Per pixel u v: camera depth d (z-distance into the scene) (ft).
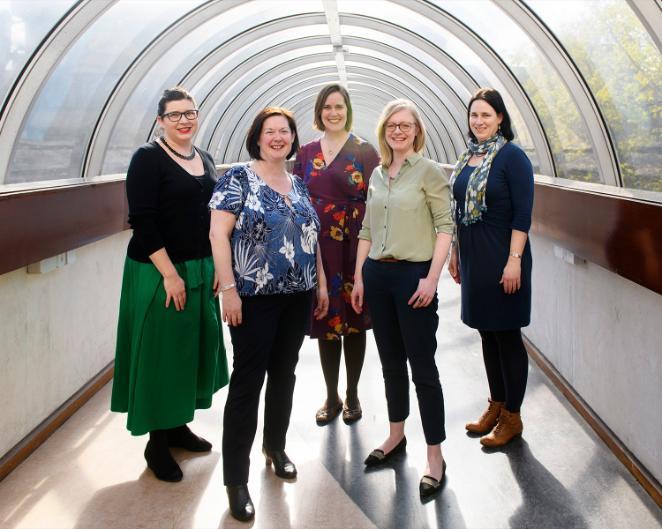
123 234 17.51
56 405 13.00
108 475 10.73
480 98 10.90
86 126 16.66
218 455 11.45
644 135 11.85
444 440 10.73
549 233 14.44
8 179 13.56
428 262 10.16
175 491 10.18
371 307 10.59
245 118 42.60
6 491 10.19
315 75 41.65
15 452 11.02
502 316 11.02
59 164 15.71
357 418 12.89
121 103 17.21
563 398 13.82
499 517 9.36
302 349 17.66
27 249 10.96
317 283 11.01
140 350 10.11
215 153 37.47
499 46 19.21
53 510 9.64
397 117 10.03
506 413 11.66
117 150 20.36
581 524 9.15
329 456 11.32
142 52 17.26
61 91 14.75
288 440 11.96
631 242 9.63
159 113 10.20
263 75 35.14
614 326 11.27
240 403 9.39
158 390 10.23
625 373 10.84
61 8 12.20
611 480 10.33
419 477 10.53
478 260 11.05
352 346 12.68
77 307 14.10
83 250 14.49
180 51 21.85
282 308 9.60
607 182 13.85
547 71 16.49
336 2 21.40
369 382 15.11
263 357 9.45
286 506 9.68
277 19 23.68
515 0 13.79
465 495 9.96
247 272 9.13
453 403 13.78
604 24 12.12
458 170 11.47
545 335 15.98
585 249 11.76
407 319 10.15
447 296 23.97
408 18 23.36
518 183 10.61
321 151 12.18
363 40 29.09
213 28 21.85
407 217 9.96
